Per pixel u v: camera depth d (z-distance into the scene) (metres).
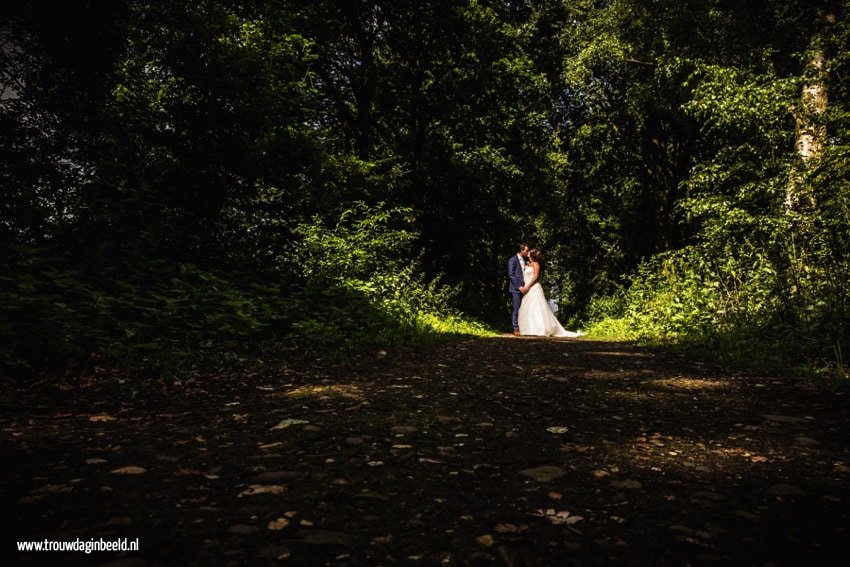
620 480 2.37
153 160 8.16
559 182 27.81
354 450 2.71
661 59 17.02
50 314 4.55
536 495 2.17
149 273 6.78
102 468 2.34
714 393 4.50
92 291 5.58
